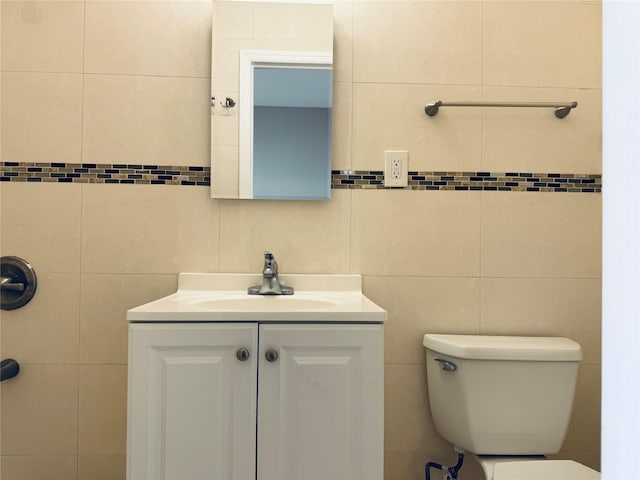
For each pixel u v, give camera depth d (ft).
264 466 4.17
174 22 5.72
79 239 5.64
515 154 5.86
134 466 4.10
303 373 4.20
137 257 5.68
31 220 5.61
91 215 5.65
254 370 4.18
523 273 5.86
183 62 5.72
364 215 5.81
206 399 4.15
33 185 5.61
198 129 5.73
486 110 5.85
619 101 0.94
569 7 5.88
